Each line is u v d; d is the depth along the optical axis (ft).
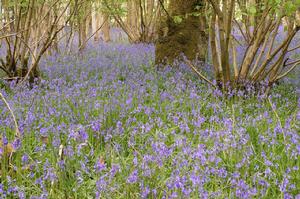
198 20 30.19
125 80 25.23
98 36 58.95
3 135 14.79
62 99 19.36
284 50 21.63
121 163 13.05
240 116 18.19
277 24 21.61
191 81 22.57
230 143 13.98
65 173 12.03
